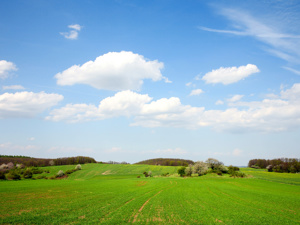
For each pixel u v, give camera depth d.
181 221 23.45
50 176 123.00
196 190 54.38
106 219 23.38
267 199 42.16
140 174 138.12
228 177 105.44
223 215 27.05
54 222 21.81
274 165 148.38
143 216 25.17
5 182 79.81
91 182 81.69
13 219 22.75
